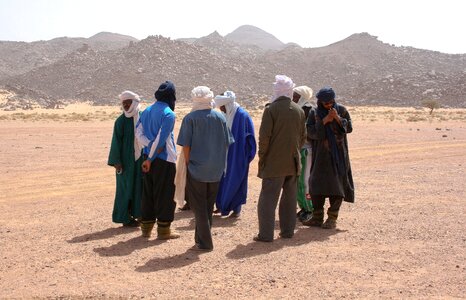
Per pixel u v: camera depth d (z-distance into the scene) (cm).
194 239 963
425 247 914
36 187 1557
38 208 1257
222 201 1155
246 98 19238
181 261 844
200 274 780
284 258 855
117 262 840
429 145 2830
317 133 1020
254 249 909
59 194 1445
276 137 948
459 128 4544
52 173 1841
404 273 783
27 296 700
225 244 944
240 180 1155
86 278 766
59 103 16388
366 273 782
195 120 901
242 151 1152
